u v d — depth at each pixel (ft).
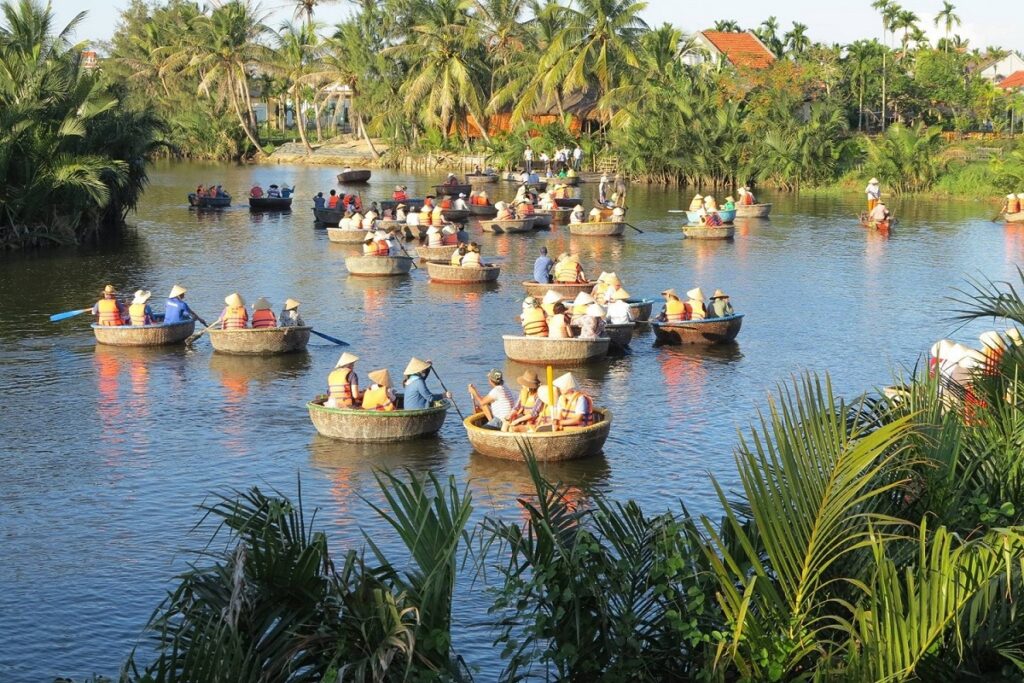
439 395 65.26
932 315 102.32
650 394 73.92
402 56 320.09
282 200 203.31
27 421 67.31
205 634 23.48
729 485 55.52
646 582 28.07
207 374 79.41
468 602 41.50
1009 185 214.28
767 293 114.83
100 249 148.46
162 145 180.04
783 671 24.00
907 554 26.84
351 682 24.26
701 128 252.01
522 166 286.46
